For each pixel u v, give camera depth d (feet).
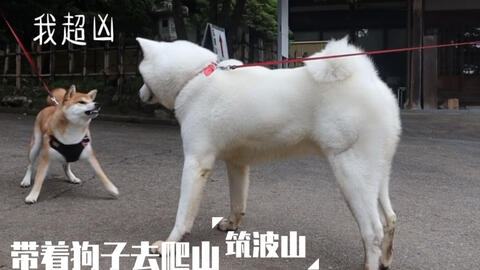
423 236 14.48
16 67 48.98
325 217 16.01
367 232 11.16
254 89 11.90
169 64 12.60
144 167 22.57
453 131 38.34
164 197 17.92
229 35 40.19
